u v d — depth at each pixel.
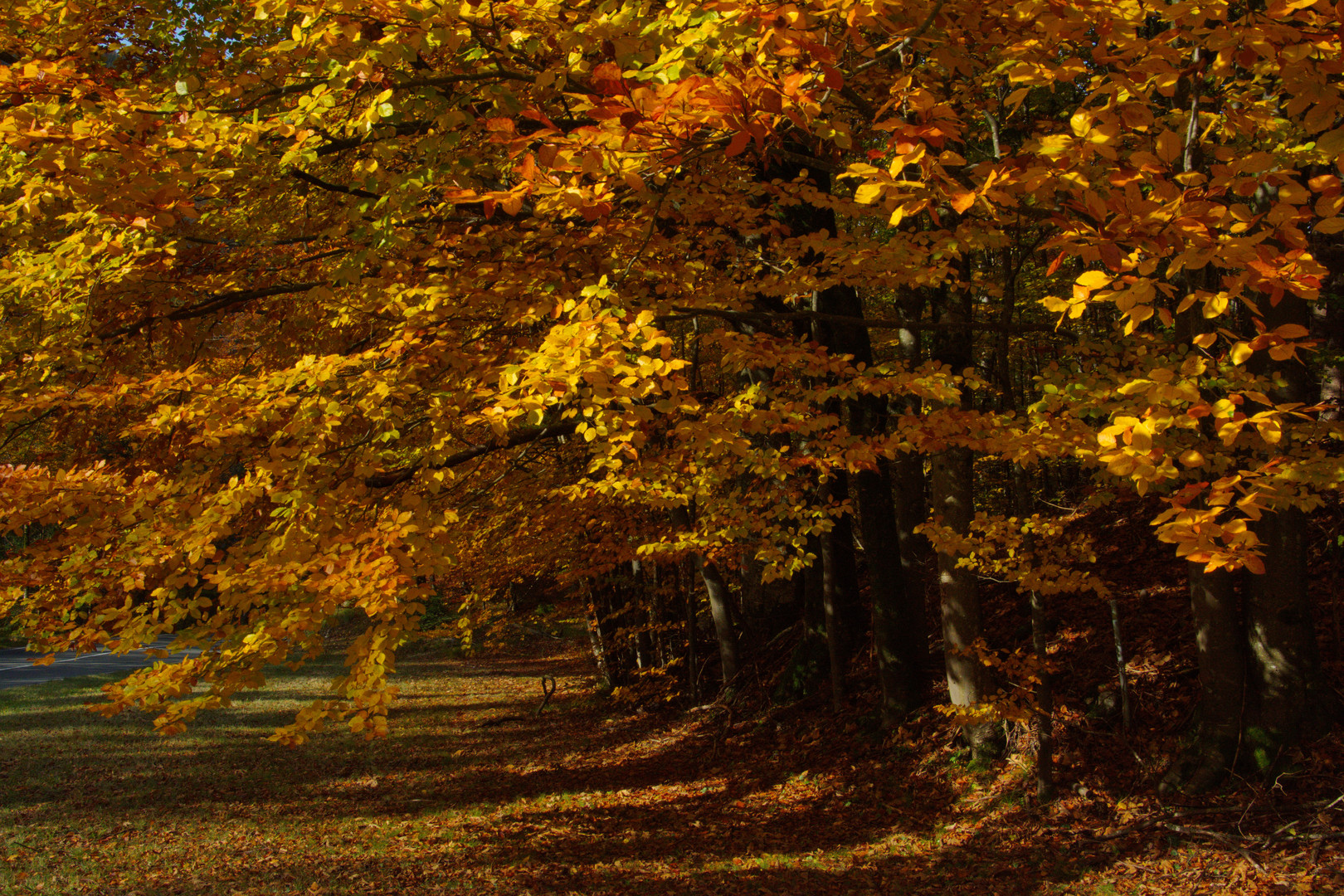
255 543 3.40
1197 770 6.44
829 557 10.43
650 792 10.24
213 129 3.26
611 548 10.14
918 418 4.75
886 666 9.45
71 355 3.83
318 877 8.30
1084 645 8.59
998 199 2.24
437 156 3.47
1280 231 1.98
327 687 19.86
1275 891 5.11
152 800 11.19
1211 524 2.18
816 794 8.95
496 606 14.55
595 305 3.40
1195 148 2.58
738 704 12.28
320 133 3.90
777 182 5.29
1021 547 6.05
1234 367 3.99
